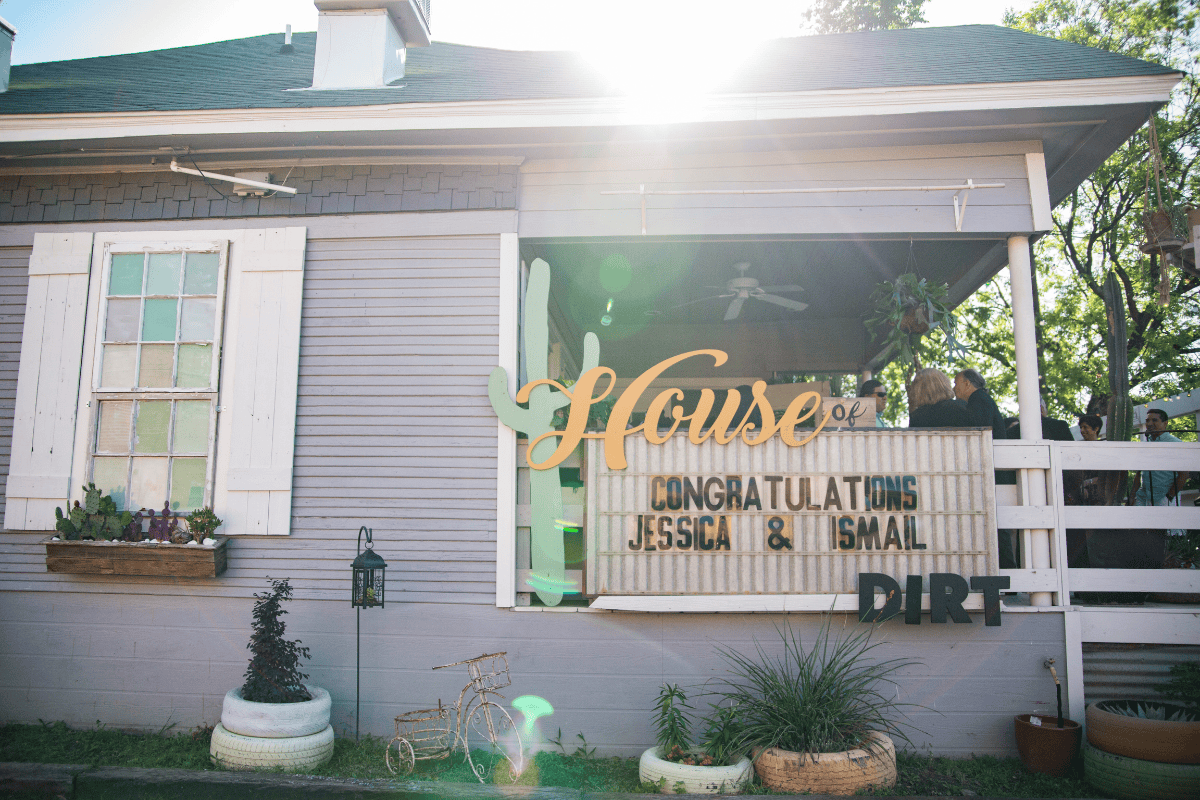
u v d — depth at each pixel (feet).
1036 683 17.01
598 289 30.76
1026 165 18.67
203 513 17.83
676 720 15.96
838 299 32.40
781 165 18.99
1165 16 50.65
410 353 18.62
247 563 18.22
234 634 18.06
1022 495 17.54
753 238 19.19
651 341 36.86
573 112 17.71
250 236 19.20
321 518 18.22
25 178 19.94
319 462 18.39
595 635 17.40
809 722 15.10
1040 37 21.50
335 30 21.62
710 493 17.34
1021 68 17.93
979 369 59.16
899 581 17.03
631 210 18.95
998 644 17.13
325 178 19.34
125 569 17.92
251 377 18.69
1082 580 17.30
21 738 17.17
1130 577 17.30
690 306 33.45
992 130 18.24
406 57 25.91
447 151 18.92
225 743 15.55
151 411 18.94
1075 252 53.31
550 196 19.08
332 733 16.39
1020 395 18.29
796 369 35.88
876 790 14.46
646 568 17.22
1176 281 48.78
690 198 18.93
